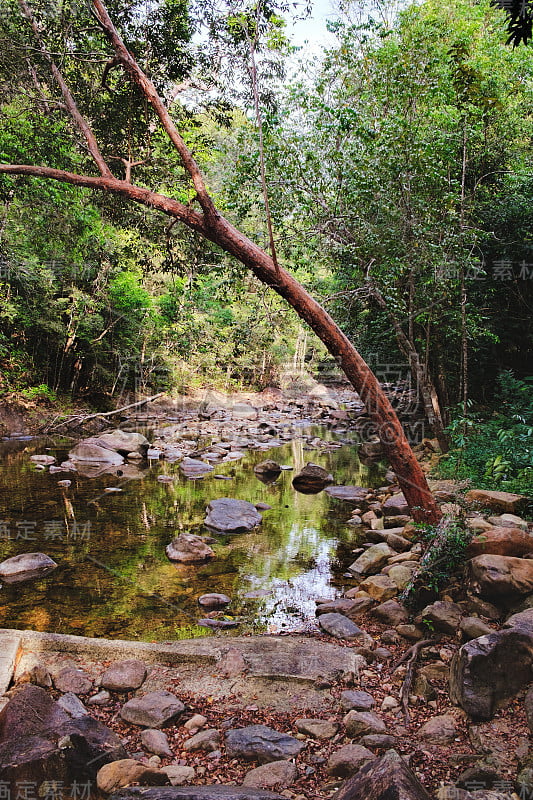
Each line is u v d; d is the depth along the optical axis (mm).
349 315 9656
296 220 8320
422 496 5367
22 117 9109
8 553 6863
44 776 2510
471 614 4211
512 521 5141
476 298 10570
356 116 7617
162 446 15484
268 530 7941
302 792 2656
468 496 5898
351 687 3689
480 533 4730
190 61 7625
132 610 5262
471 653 3189
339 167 7906
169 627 4879
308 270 8695
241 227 8305
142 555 6875
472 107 8508
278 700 3541
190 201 5180
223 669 3914
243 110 7938
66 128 8547
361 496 9789
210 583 5980
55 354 20484
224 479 11484
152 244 9523
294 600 5496
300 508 9195
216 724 3285
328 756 2951
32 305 17656
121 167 8383
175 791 2402
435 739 3016
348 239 8508
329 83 8195
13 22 7148
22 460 13086
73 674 3781
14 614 5160
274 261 5059
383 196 8047
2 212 12656
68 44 7375
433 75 8328
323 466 12953
